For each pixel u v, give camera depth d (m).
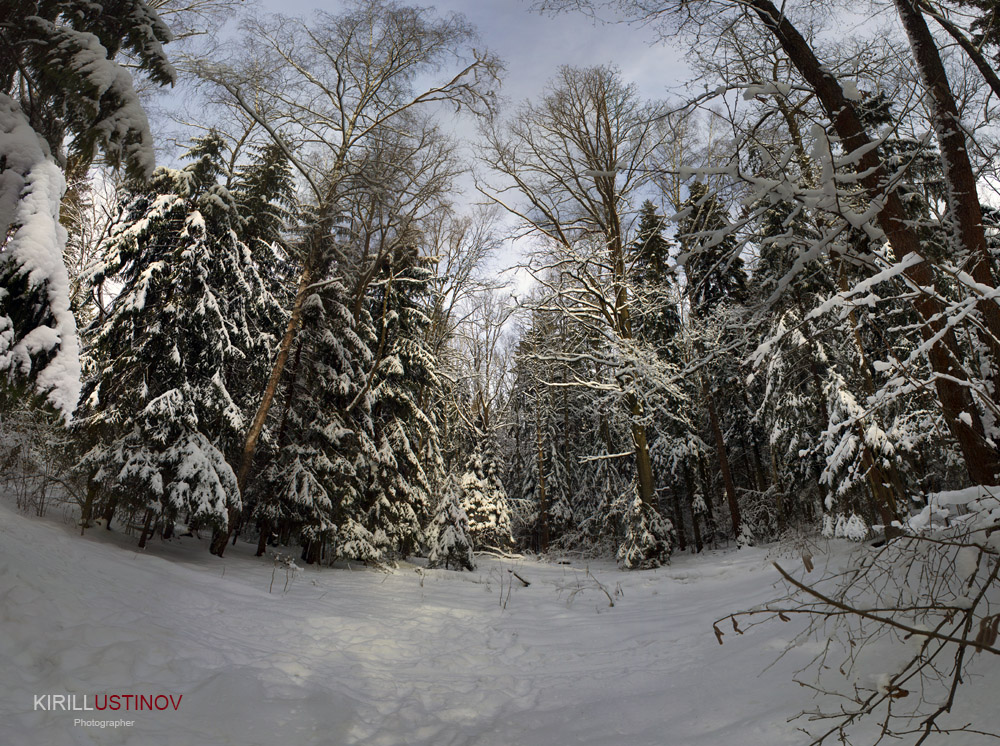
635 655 6.50
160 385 11.08
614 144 15.97
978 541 2.69
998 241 5.91
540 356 17.59
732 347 5.34
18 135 4.83
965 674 3.08
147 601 6.71
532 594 11.64
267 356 14.20
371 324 17.62
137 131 5.33
